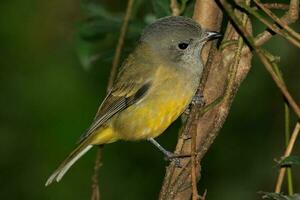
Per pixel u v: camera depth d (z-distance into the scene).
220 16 9.37
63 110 15.16
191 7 10.92
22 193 15.01
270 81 14.06
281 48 13.16
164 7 10.96
